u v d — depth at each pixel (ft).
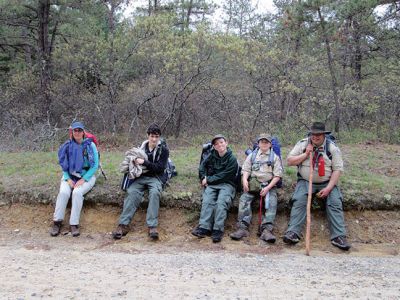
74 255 18.29
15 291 14.12
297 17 39.75
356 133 41.01
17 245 19.66
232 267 16.76
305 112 42.60
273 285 14.87
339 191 20.93
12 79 51.75
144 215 22.22
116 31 46.91
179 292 14.15
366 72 50.11
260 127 41.14
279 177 21.26
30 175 25.94
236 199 22.36
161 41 41.55
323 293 14.21
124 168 21.25
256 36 48.49
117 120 44.42
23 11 49.85
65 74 49.26
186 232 21.50
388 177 25.59
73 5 49.47
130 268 16.55
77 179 22.18
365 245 20.42
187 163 28.14
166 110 42.88
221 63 41.50
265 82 42.34
